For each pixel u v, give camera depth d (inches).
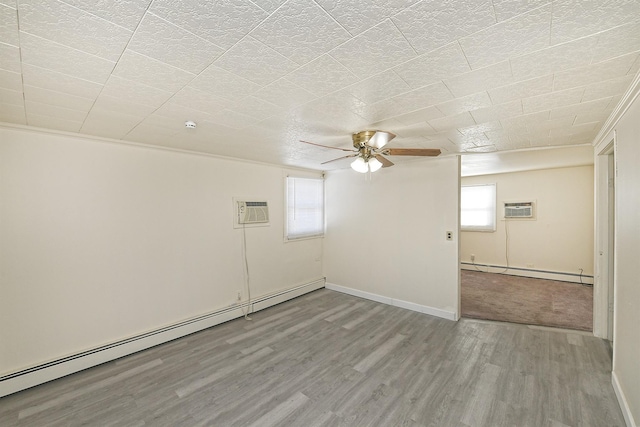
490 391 91.5
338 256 205.2
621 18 42.0
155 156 125.5
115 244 113.9
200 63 55.1
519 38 47.8
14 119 87.0
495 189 249.8
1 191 90.6
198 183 140.5
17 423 78.9
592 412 81.2
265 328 142.4
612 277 124.3
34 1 37.2
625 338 79.8
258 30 44.9
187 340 129.3
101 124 92.9
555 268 223.9
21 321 94.0
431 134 108.3
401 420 79.5
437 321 149.9
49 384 96.0
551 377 98.2
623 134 81.1
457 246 150.9
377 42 48.6
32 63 54.1
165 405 86.0
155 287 125.3
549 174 224.8
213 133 105.0
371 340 128.5
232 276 155.3
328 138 113.3
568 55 53.3
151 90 67.2
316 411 83.4
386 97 72.4
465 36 47.1
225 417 81.0
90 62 54.1
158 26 43.5
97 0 37.3
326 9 40.2
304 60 54.4
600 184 125.3
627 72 60.0
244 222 159.5
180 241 133.7
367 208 188.2
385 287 179.6
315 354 116.2
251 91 68.2
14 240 92.7
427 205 161.5
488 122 93.7
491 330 137.8
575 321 146.1
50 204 99.2
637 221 69.2
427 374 101.3
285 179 185.0
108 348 110.3
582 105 78.7
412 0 38.6
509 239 244.2
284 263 185.2
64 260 102.1
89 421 79.6
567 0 38.3
